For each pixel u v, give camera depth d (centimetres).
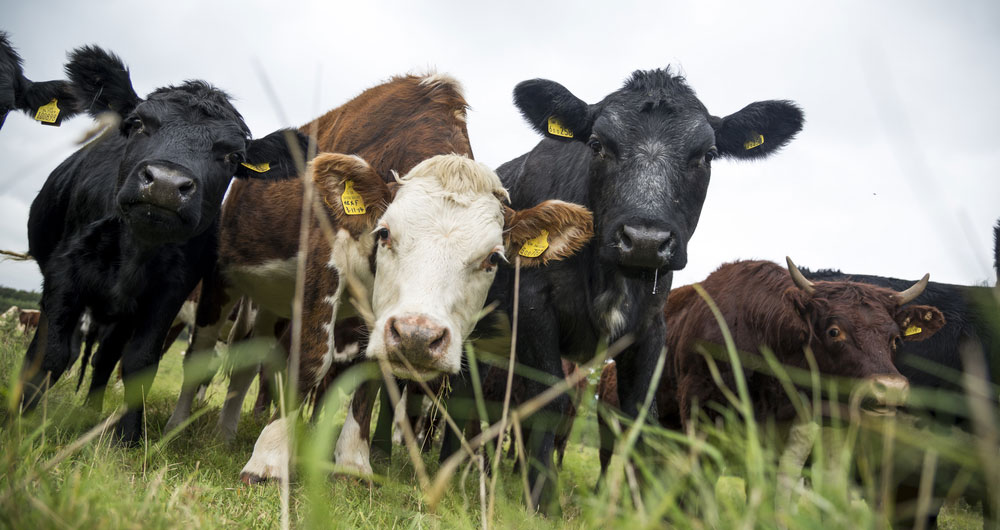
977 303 627
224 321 669
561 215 468
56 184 589
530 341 517
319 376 491
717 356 625
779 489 197
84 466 261
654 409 538
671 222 462
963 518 702
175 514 214
